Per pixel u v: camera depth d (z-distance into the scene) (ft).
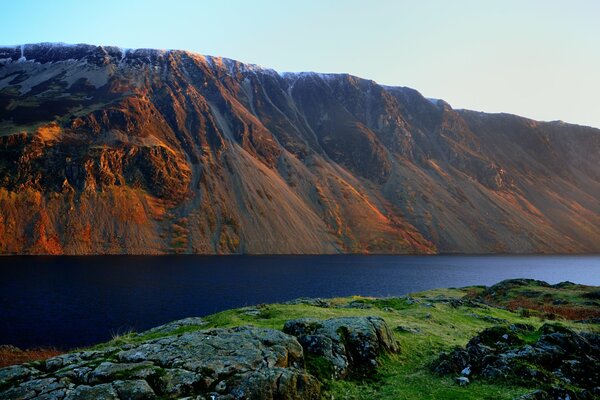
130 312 193.06
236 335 58.54
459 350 64.49
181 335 59.00
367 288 298.76
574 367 57.72
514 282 184.44
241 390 44.96
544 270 488.44
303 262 500.74
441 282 349.61
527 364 57.16
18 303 205.16
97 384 43.98
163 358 50.60
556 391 50.47
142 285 273.95
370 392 55.36
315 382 51.62
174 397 43.27
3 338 147.64
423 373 61.82
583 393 51.19
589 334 66.64
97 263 400.06
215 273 356.59
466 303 130.31
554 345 62.54
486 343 66.39
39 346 139.13
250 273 364.99
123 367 47.62
